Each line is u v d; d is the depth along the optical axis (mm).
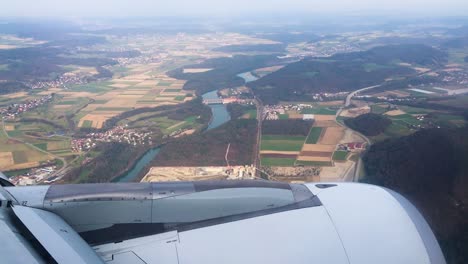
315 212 9453
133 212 9594
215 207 9672
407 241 8789
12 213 8320
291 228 9016
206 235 8984
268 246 8609
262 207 9703
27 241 7191
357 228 9000
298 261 8336
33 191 9750
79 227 9406
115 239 9406
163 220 9539
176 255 8555
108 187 9992
